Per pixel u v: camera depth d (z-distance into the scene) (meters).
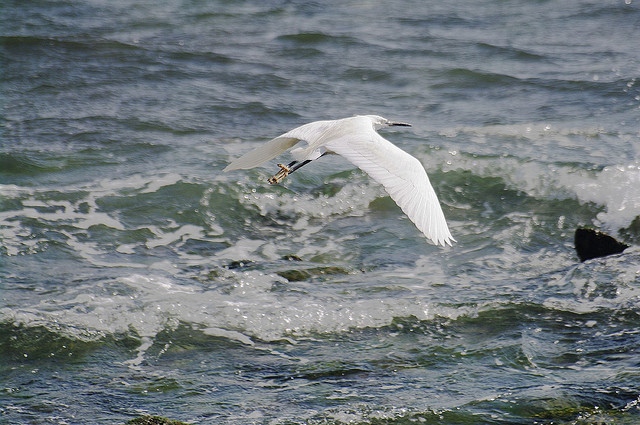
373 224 15.98
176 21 27.72
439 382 10.70
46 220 15.35
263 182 17.06
